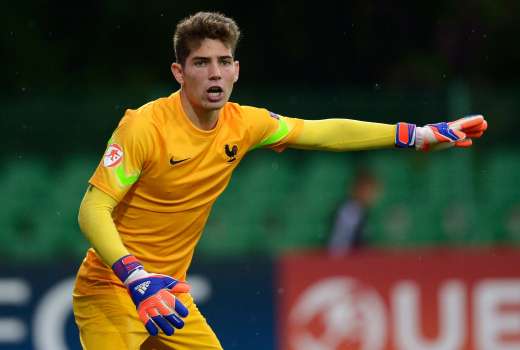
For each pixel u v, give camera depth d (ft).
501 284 108.37
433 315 107.45
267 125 60.23
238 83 175.83
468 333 107.65
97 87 170.40
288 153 132.46
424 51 173.47
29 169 127.03
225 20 56.29
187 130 57.11
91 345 59.93
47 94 169.07
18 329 103.09
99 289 59.47
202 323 62.90
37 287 103.65
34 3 171.01
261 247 130.11
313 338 105.81
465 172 130.21
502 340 107.96
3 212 127.95
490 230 129.70
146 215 58.13
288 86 176.04
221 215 130.72
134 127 55.77
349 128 62.18
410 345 106.83
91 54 171.83
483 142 129.80
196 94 55.98
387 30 173.68
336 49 175.32
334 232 123.75
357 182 124.06
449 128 62.44
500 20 172.65
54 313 103.55
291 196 131.54
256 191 131.44
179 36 56.54
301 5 175.01
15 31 169.78
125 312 59.06
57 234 128.98
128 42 172.86
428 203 130.41
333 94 124.26
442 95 125.70
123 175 55.36
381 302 106.83
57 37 171.32
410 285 107.24
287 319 105.50
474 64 172.55
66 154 126.82
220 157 58.39
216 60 55.67
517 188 129.39
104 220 54.34
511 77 178.29
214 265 105.50
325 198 131.64
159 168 56.75
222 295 105.19
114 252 53.42
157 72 172.86
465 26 171.94
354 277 106.83
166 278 52.37
